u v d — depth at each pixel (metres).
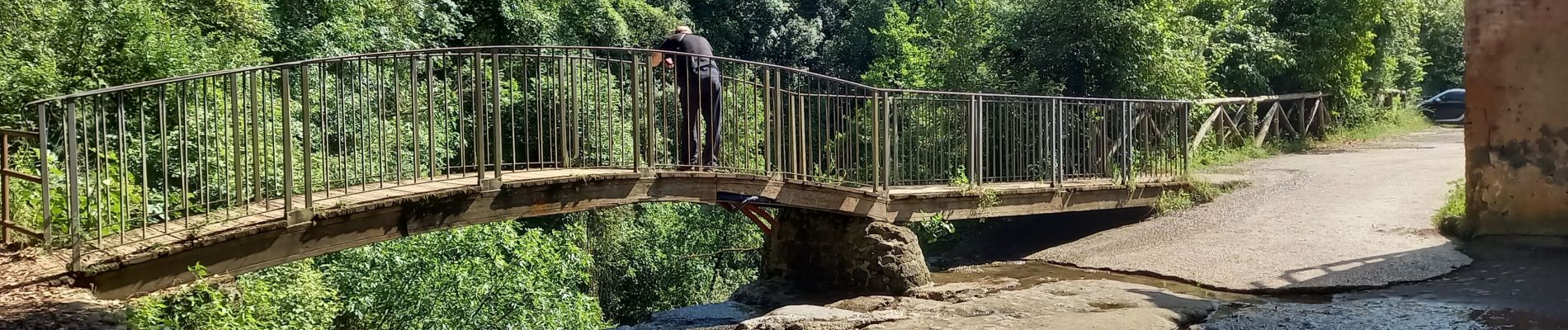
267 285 7.32
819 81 8.45
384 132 6.53
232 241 5.52
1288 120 17.44
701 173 7.63
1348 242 8.53
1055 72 15.04
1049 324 6.45
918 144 9.70
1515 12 7.71
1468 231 8.16
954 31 19.42
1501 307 6.12
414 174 6.65
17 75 8.66
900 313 7.20
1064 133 11.71
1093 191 10.38
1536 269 6.98
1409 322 5.91
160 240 5.42
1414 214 9.37
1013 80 15.27
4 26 9.15
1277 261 8.13
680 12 27.61
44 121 5.34
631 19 23.52
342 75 6.31
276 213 5.96
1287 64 17.61
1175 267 8.34
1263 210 10.20
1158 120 11.91
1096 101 11.30
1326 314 6.25
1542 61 7.56
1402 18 20.03
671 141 12.86
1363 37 18.31
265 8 12.88
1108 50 14.60
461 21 19.14
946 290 8.18
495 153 6.61
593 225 19.47
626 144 13.53
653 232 20.92
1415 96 23.80
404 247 11.05
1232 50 17.28
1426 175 11.73
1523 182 7.76
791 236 9.20
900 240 8.55
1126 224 10.83
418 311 10.95
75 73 9.46
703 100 8.09
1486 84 7.93
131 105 9.66
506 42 19.80
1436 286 6.88
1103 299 7.17
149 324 4.79
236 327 5.53
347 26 14.13
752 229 21.45
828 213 8.83
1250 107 16.20
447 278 11.13
